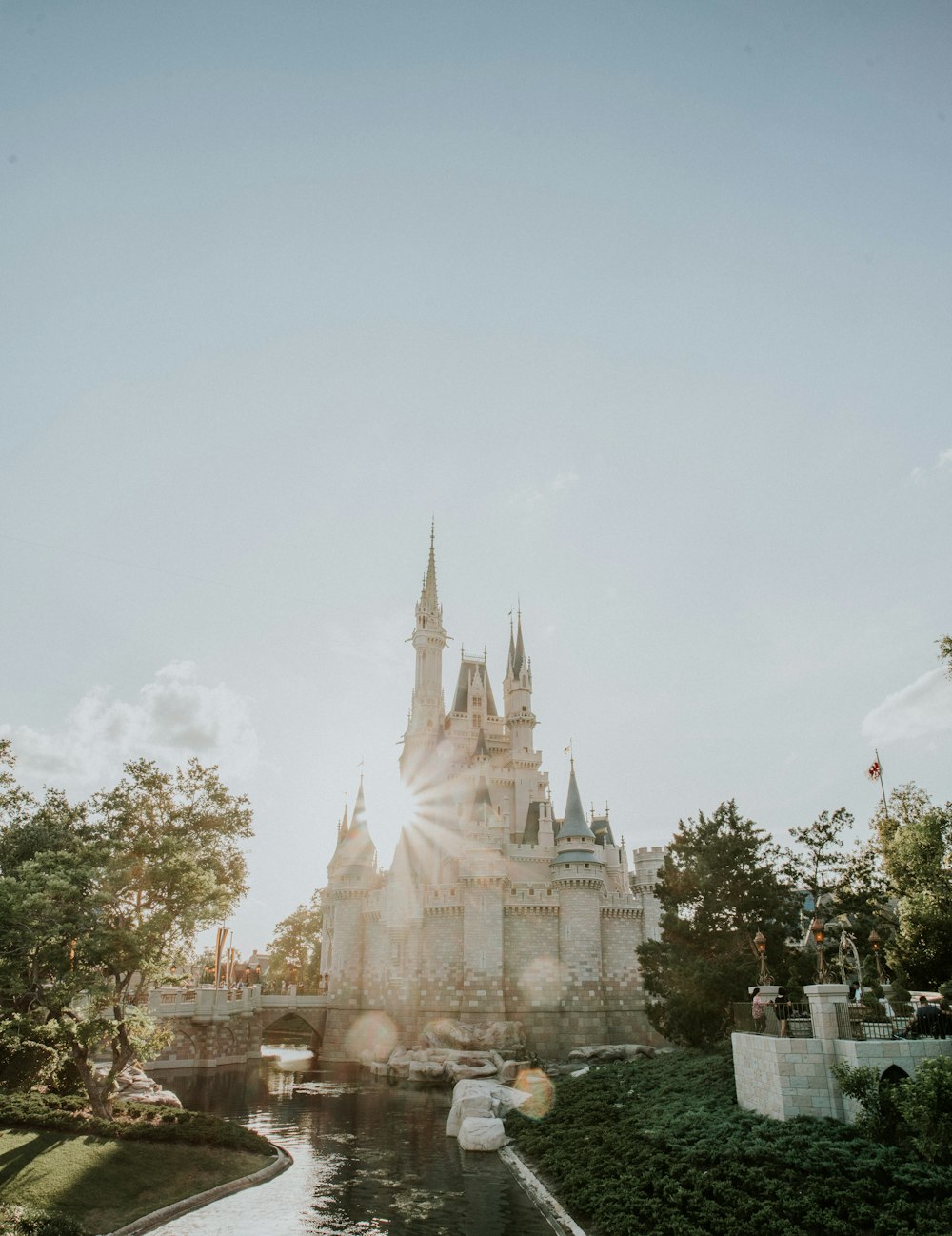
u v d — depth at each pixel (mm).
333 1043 81812
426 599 113188
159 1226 25062
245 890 52000
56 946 34250
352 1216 26922
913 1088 21875
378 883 86875
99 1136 30406
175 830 41688
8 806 48906
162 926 35500
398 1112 48094
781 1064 25844
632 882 96375
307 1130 42062
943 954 36188
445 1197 29547
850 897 43781
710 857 46031
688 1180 24125
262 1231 25094
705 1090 34031
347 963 85062
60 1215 23391
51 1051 39000
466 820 88125
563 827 82938
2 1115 31406
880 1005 27484
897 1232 18766
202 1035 68125
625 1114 35156
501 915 75188
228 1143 32688
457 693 111500
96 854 35562
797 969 39656
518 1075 59156
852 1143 22875
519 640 112938
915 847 37594
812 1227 20125
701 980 42875
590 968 74312
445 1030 69625
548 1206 27734
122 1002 35812
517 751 103688
